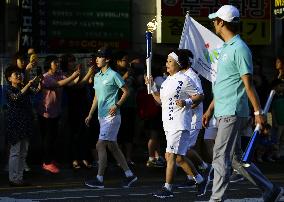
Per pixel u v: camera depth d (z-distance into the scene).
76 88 23.47
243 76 13.37
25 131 20.06
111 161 25.03
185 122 16.55
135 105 24.61
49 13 27.73
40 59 24.34
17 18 27.67
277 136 26.83
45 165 23.17
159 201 16.53
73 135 23.86
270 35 30.22
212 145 19.80
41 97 23.05
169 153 16.66
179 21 28.86
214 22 13.98
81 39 28.27
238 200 16.27
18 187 20.09
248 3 29.88
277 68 26.86
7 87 20.20
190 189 18.72
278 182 21.00
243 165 13.18
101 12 28.52
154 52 28.98
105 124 19.34
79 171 23.56
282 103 26.55
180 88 16.50
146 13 29.08
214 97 13.91
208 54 20.91
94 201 16.75
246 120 13.78
